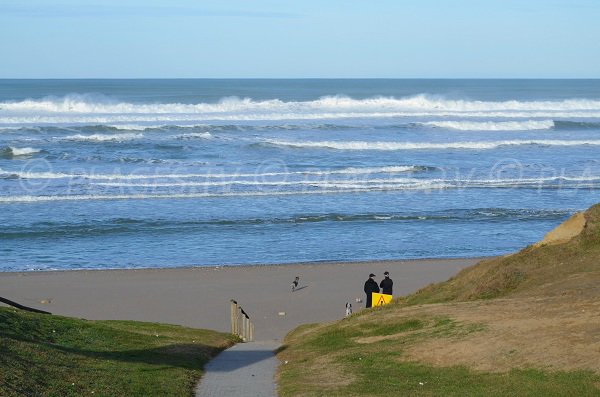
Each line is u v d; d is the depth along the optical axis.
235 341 26.47
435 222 52.78
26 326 20.83
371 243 47.19
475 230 50.62
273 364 21.02
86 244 46.03
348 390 16.38
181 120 103.75
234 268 41.69
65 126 92.38
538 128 107.75
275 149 83.25
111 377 16.97
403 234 49.47
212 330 29.75
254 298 36.50
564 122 109.88
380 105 128.00
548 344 17.17
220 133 93.25
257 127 97.81
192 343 23.72
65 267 41.34
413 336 20.53
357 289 38.09
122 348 21.05
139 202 57.25
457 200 59.91
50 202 56.53
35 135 87.44
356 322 24.31
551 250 27.28
